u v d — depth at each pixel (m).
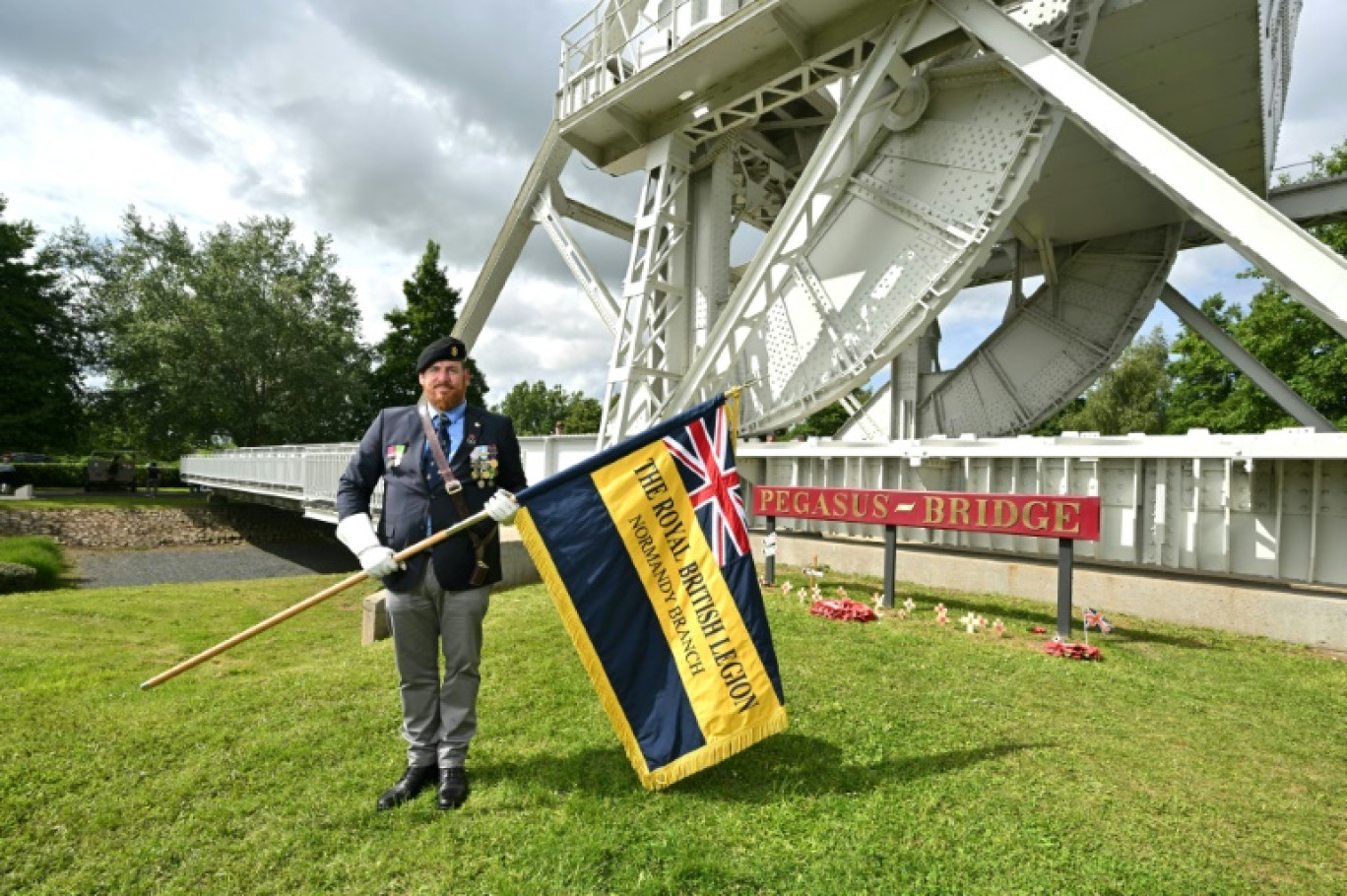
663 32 12.15
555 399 81.69
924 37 8.81
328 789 2.99
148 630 6.93
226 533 27.55
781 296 11.79
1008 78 8.88
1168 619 6.67
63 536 23.95
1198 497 7.14
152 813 2.77
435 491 3.02
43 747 3.34
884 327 10.09
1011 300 15.84
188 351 38.06
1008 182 8.83
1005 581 7.77
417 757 3.01
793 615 6.47
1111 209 13.18
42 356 35.31
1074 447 7.79
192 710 3.92
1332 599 5.86
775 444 10.90
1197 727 3.90
